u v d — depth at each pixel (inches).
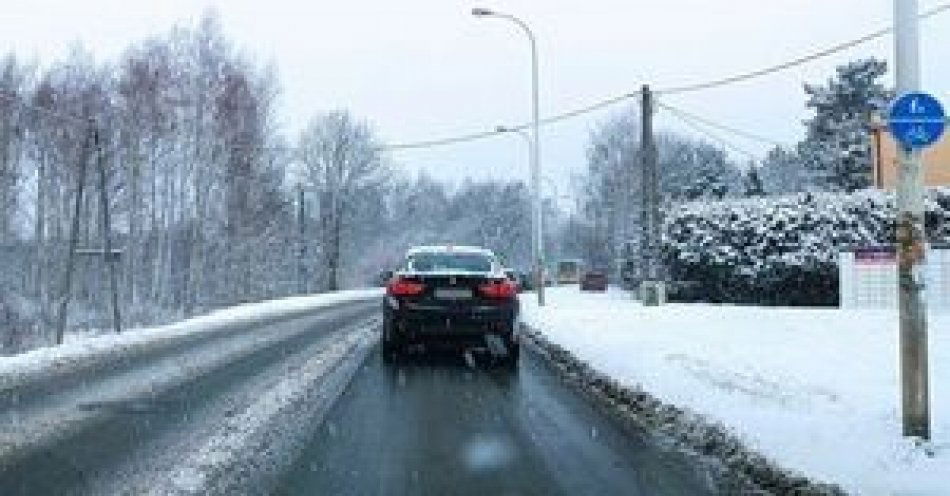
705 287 1478.8
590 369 650.8
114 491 345.7
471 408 524.4
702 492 350.9
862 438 405.1
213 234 2377.0
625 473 378.3
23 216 2390.5
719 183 2844.5
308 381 624.7
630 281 2271.2
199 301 2290.8
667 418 478.3
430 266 740.0
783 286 1391.5
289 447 421.1
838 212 1369.3
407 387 601.3
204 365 714.2
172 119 2364.7
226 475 369.4
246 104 2512.3
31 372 668.1
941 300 1080.2
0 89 2336.4
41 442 428.8
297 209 3609.7
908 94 400.5
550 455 409.4
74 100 2416.3
